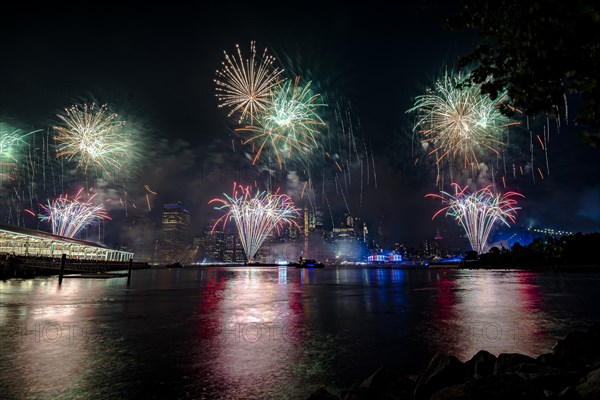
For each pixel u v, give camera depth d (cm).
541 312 2323
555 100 510
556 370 703
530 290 4119
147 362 1184
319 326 1859
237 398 891
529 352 1305
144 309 2458
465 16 557
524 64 493
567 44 405
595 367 702
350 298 3319
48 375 1047
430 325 1872
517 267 14988
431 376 750
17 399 873
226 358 1244
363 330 1748
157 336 1590
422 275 9656
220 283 5769
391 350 1358
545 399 570
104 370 1098
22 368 1111
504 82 573
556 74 450
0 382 988
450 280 6731
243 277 8456
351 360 1227
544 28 410
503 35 493
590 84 426
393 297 3403
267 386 973
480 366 843
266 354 1298
